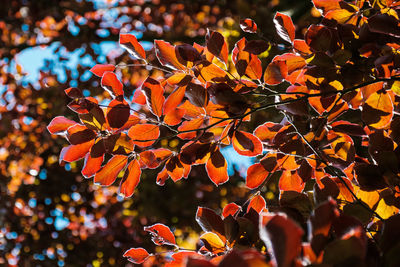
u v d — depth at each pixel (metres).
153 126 1.55
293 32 1.58
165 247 4.13
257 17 2.81
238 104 1.53
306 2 2.93
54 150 4.55
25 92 4.39
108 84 1.51
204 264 1.04
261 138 1.62
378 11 1.56
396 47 1.56
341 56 1.53
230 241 1.50
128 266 4.52
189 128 1.57
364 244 1.18
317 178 1.61
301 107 1.58
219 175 1.58
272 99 2.24
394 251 1.24
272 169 1.61
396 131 1.56
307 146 1.59
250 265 0.99
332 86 1.55
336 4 1.58
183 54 1.52
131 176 1.54
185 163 1.56
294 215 1.47
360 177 1.53
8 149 4.53
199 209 1.52
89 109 1.50
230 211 1.59
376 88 1.54
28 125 4.45
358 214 1.49
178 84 1.53
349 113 2.16
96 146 1.51
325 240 1.23
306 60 1.56
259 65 1.55
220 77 1.55
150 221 4.40
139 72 4.19
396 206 1.54
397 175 1.52
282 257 1.04
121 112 1.51
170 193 3.92
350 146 1.58
